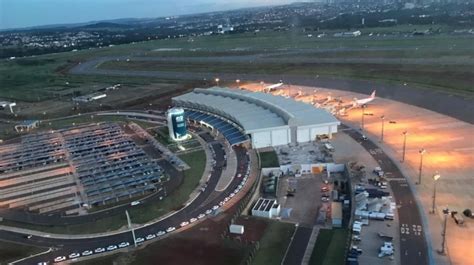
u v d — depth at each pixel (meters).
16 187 126.56
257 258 79.12
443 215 87.00
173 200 107.12
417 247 77.25
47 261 84.75
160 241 88.31
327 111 148.25
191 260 80.38
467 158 112.56
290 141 138.12
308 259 77.25
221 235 88.25
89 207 108.06
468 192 95.19
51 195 118.56
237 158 130.12
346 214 94.75
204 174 121.19
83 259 84.38
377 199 93.94
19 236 96.56
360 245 79.31
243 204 100.25
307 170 118.50
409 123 144.25
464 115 144.62
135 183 118.31
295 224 90.44
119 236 92.19
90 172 131.75
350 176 108.31
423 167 109.62
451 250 75.69
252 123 142.12
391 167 111.62
